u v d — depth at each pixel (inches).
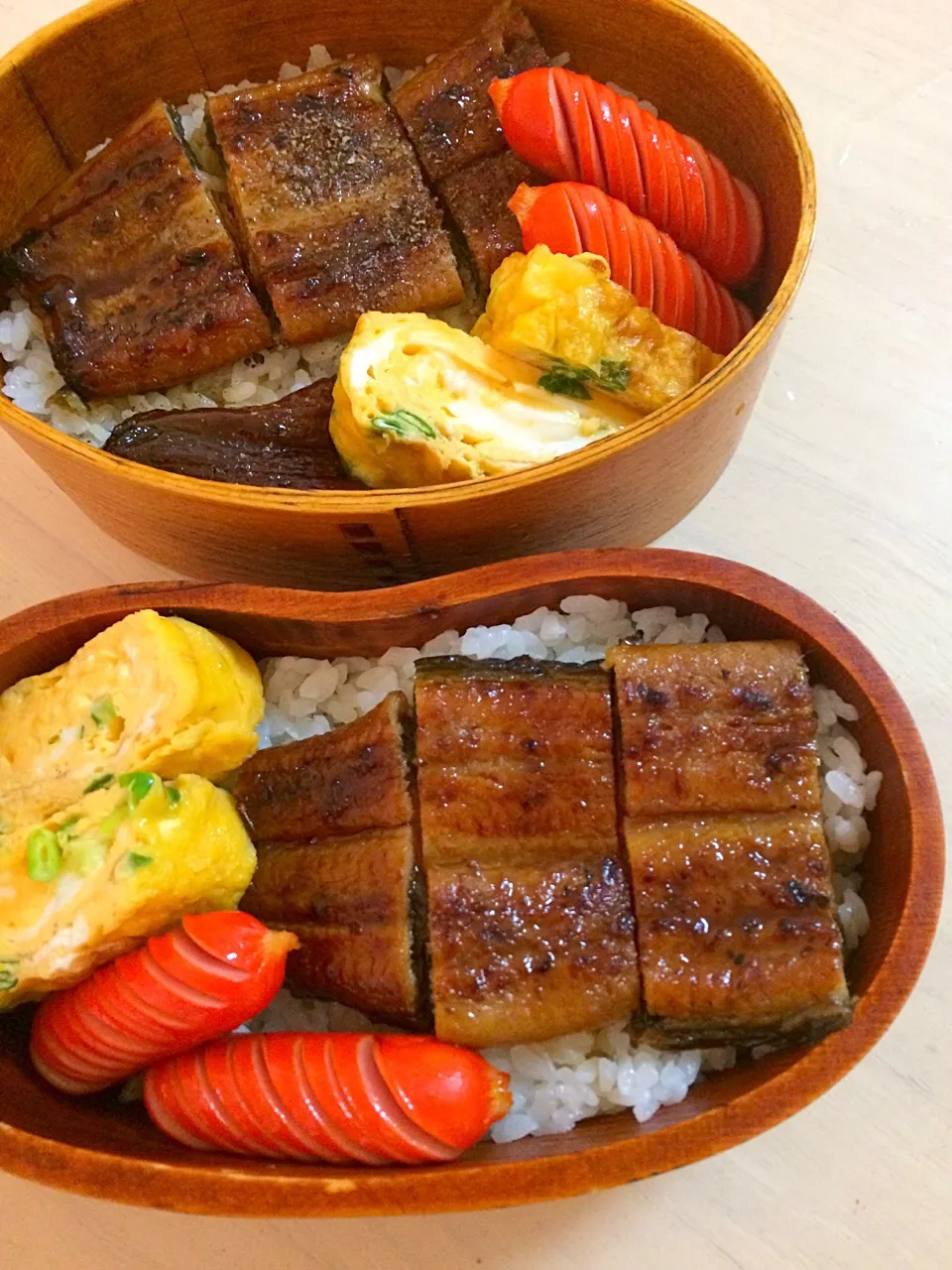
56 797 9.6
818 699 9.9
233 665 10.2
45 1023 9.6
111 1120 9.5
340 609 10.0
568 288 10.6
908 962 8.9
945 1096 10.4
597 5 11.6
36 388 12.3
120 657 9.7
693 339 10.9
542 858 9.5
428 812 9.4
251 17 12.3
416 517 10.2
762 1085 8.7
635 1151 8.5
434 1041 9.1
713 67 11.4
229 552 11.2
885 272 13.0
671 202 11.5
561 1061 9.8
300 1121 9.0
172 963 9.1
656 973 9.1
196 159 12.8
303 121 12.0
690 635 10.4
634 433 9.8
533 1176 8.5
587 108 11.3
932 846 9.1
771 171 11.3
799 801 9.4
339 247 11.8
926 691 11.6
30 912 9.3
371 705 10.7
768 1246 10.1
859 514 12.2
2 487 12.6
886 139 13.4
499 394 11.0
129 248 11.9
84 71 12.1
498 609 10.3
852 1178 10.3
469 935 9.2
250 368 12.4
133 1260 10.2
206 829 9.4
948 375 12.6
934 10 13.8
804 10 13.9
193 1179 8.5
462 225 12.0
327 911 9.6
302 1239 10.2
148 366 11.9
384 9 12.3
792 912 9.1
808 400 12.6
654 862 9.2
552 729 9.5
